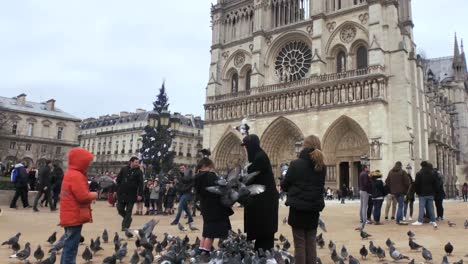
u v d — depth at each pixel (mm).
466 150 116125
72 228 9609
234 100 79375
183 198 23359
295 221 10641
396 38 63094
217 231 12195
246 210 12172
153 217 29875
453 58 126375
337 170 64500
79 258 13297
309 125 66562
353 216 30609
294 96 70000
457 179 105000
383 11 64500
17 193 32031
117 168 126000
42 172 30625
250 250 11094
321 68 68188
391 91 61906
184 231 21438
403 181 25156
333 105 64375
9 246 15203
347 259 13312
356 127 61812
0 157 105062
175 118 44500
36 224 22281
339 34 69312
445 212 34688
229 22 88750
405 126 59562
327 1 72500
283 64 77812
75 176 9555
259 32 79125
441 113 97375
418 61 70188
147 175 42875
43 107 122312
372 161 58312
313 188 10555
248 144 12375
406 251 15539
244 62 83188
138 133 125062
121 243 15453
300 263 10477
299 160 10820
